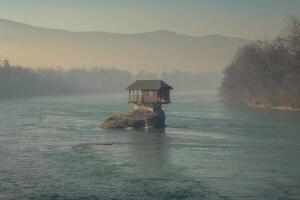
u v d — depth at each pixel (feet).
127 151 220.84
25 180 159.94
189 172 172.55
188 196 140.97
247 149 225.76
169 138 268.21
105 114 431.02
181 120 379.76
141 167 181.57
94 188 149.89
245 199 137.59
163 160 196.65
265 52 558.97
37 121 367.25
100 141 255.29
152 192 145.18
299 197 139.03
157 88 325.42
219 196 140.87
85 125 339.16
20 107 528.22
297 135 277.64
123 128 315.99
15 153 214.07
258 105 559.38
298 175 166.40
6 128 317.83
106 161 194.59
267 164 186.39
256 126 330.13
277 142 249.34
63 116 411.34
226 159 198.39
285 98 504.84
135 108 337.11
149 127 318.45
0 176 165.78
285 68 511.40
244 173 170.40
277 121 362.12
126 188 150.10
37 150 223.10
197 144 243.81
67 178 163.12
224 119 386.11
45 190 147.23
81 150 223.51
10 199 137.18
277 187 150.10
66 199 137.80
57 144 243.40
